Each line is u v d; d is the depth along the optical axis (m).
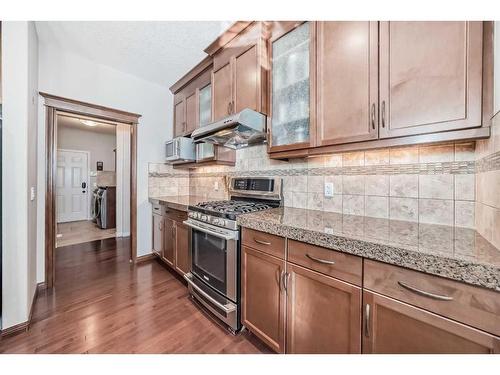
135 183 3.01
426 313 0.77
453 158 1.16
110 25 1.96
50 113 2.32
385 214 1.39
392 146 1.11
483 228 0.97
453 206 1.16
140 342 1.48
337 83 1.31
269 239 1.34
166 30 2.02
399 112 1.07
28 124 1.70
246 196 2.31
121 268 2.79
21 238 1.61
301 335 1.17
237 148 2.44
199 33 2.05
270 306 1.34
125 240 4.02
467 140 0.95
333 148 1.35
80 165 6.03
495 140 0.84
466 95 0.91
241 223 1.52
